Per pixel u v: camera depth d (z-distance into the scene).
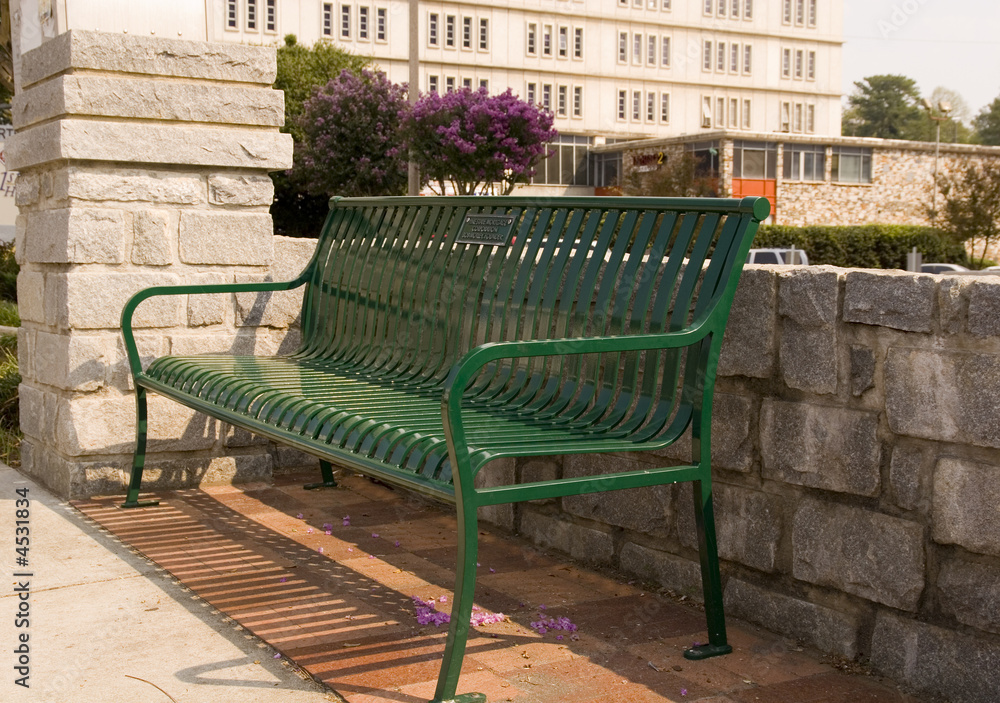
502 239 3.88
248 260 5.24
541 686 2.73
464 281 4.06
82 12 4.94
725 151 46.12
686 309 3.04
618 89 65.50
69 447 4.86
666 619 3.28
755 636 3.13
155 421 5.04
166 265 5.04
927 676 2.69
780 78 72.19
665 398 3.07
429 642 3.04
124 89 4.81
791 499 3.08
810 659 2.94
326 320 5.05
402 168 31.70
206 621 3.22
